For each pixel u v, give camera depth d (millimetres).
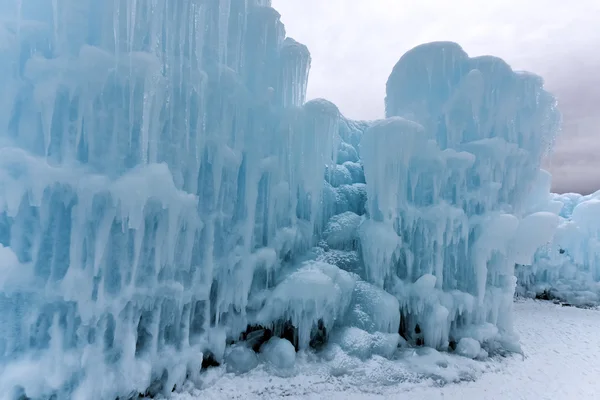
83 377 4934
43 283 4914
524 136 9680
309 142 8336
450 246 9242
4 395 4465
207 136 6707
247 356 7035
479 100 9023
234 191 7457
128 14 5199
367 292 8328
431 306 8539
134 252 5465
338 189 10688
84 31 5211
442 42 9344
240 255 7305
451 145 9305
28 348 4820
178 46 6125
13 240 4871
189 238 6270
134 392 5473
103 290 5148
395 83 10031
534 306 16172
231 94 6980
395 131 8273
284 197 8344
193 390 6082
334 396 6398
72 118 5125
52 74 4855
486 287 9500
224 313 7422
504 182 9641
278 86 8094
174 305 6223
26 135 4902
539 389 7250
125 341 5398
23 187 4613
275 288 7645
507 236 8812
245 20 7422
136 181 5043
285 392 6383
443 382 7137
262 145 7750
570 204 21531
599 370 8461
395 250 8836
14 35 4840
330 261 8977
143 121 5254
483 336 8805
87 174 5039
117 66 5211
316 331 8016
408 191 9211
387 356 7633
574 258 18016
